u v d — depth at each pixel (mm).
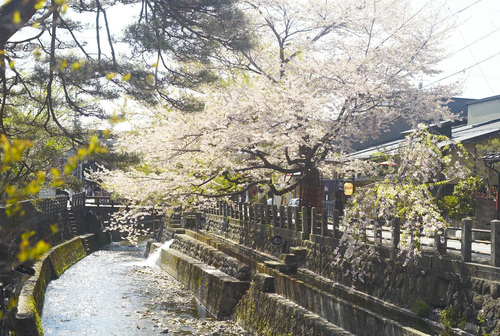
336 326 13336
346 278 15617
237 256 21906
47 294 22750
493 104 24719
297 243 20125
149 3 12492
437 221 12727
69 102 12531
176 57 13398
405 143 15641
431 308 11812
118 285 25406
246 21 13031
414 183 14047
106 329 17406
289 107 16938
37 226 27625
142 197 20609
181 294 23422
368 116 19234
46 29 11570
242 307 18578
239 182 20109
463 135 20297
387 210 13797
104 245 45906
